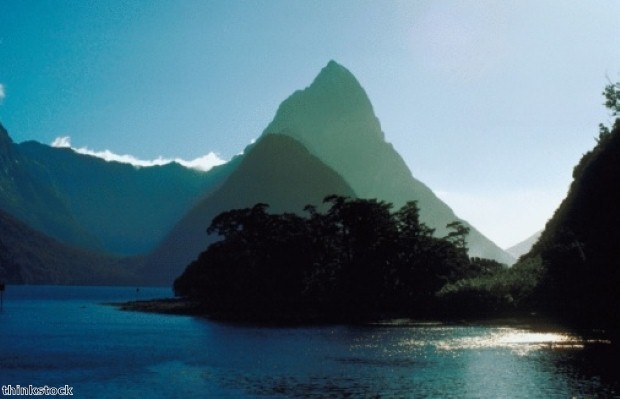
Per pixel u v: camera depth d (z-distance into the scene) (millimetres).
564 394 37938
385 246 117250
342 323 100062
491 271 130375
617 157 93375
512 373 45812
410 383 42062
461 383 41781
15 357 55812
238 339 73500
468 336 74375
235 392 39094
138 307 152750
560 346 63125
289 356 56719
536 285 94625
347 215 120375
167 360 54062
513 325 89375
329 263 125062
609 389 39406
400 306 112312
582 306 86500
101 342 70000
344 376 44875
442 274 118438
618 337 72188
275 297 124188
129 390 39906
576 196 101812
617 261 84500
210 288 135250
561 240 96750
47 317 119562
